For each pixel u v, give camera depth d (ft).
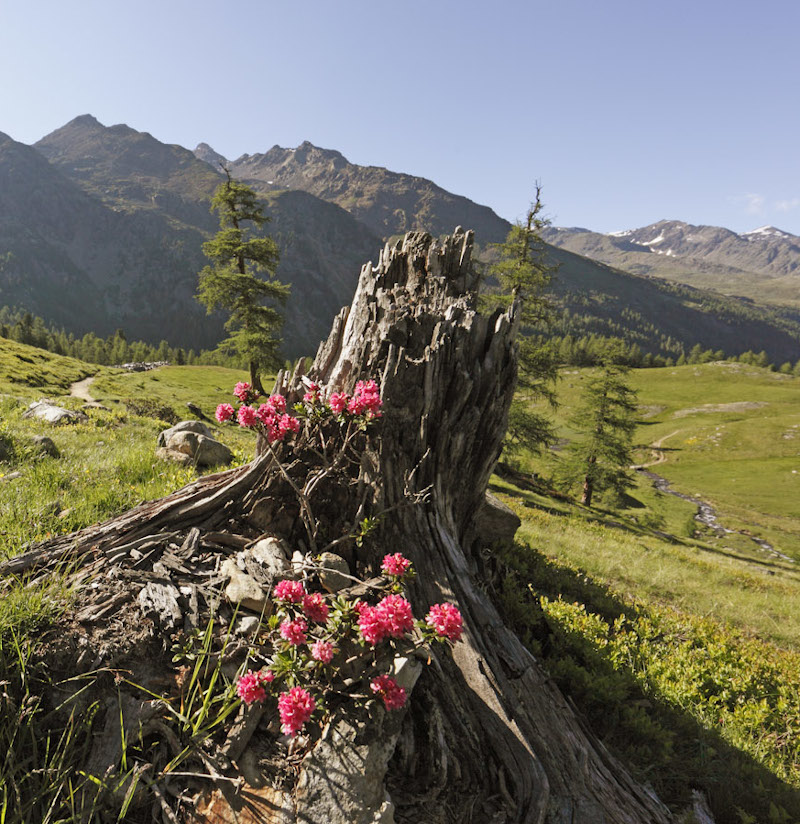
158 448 31.24
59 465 24.62
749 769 15.66
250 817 8.95
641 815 11.60
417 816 9.69
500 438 18.31
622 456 139.23
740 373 513.86
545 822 10.49
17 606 10.39
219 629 11.45
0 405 48.21
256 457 16.22
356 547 14.53
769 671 24.58
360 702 10.51
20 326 465.47
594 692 16.53
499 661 13.38
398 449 15.47
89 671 10.03
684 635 28.30
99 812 8.81
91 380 155.33
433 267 19.67
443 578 14.56
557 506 113.80
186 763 9.59
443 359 16.06
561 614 23.56
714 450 319.88
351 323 18.62
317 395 15.15
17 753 8.93
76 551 12.90
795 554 159.02
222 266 158.10
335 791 9.27
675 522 184.03
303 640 10.11
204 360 507.71
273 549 13.61
